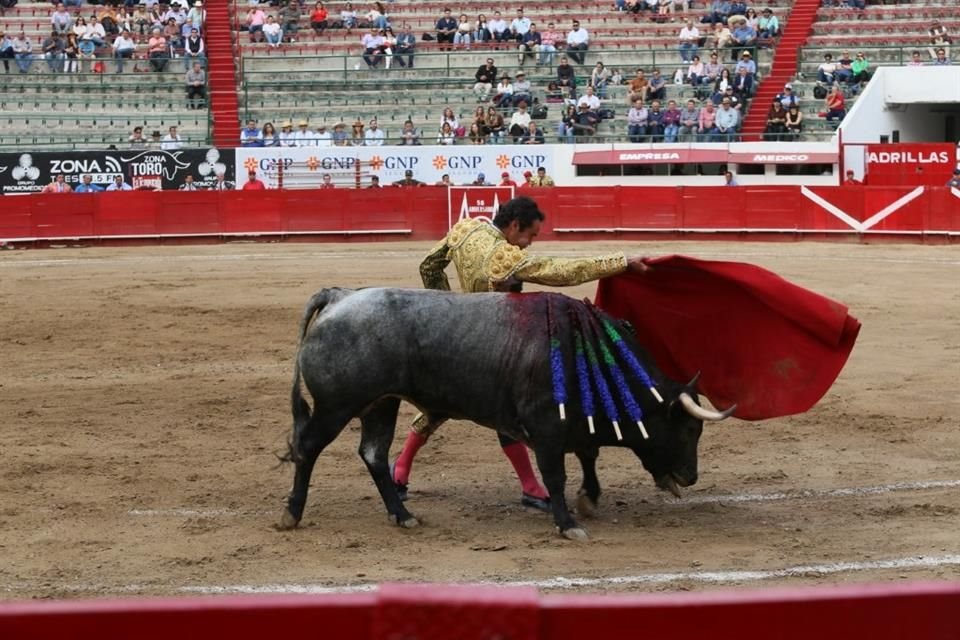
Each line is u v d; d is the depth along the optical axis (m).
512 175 41.03
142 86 45.00
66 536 9.17
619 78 45.25
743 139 41.56
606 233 37.91
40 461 11.52
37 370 16.55
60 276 28.19
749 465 11.34
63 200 36.34
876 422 12.98
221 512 9.88
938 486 10.52
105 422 13.30
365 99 45.56
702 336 9.47
